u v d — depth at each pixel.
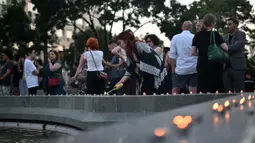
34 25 46.59
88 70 8.69
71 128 7.33
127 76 7.23
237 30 8.19
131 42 6.96
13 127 8.76
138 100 6.37
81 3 42.81
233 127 1.08
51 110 8.40
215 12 41.09
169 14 44.44
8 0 46.12
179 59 7.78
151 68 6.86
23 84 12.78
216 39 6.83
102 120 6.39
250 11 41.47
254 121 1.14
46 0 42.47
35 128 8.39
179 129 1.11
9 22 44.47
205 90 6.82
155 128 1.14
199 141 0.97
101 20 44.44
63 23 44.97
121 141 1.04
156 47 8.58
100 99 6.60
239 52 8.06
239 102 1.69
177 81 7.87
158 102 6.29
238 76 8.04
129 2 43.94
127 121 1.38
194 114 1.34
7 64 12.27
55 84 10.36
